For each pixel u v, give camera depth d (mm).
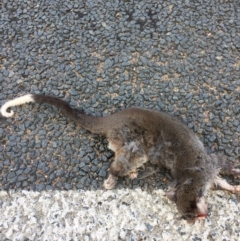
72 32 912
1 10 955
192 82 825
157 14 930
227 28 899
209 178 669
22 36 910
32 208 693
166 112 789
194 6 939
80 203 695
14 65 867
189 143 676
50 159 746
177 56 862
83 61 866
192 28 904
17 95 826
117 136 714
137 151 701
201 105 796
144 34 898
